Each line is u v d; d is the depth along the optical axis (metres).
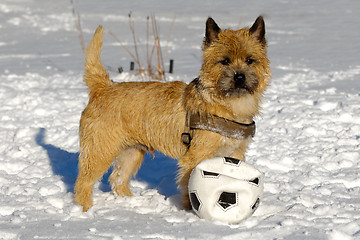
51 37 26.80
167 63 19.53
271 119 11.49
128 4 40.56
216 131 6.33
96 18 33.34
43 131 10.98
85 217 6.40
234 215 6.04
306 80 15.90
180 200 7.14
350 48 22.34
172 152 6.92
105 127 7.02
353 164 8.62
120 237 5.44
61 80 16.38
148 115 6.89
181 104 6.71
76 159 9.35
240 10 37.38
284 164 8.77
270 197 7.08
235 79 6.21
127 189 7.82
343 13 35.09
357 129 10.41
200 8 38.34
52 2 41.12
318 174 8.20
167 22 31.94
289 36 26.58
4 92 14.35
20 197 7.16
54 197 7.23
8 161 8.91
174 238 5.48
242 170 6.30
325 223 5.91
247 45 6.52
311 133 10.47
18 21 31.80
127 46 24.00
